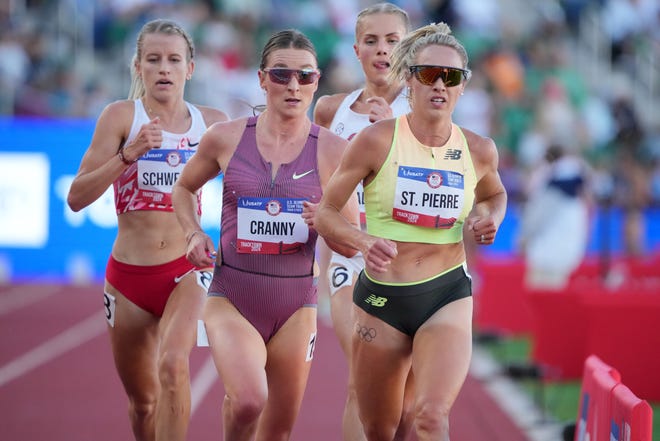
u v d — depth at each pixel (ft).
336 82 183.32
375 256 45.24
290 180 51.49
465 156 48.03
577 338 91.81
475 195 51.31
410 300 47.62
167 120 59.88
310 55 51.62
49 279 158.92
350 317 58.70
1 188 157.89
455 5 220.84
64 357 102.32
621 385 46.83
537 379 89.45
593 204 143.02
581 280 122.21
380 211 48.19
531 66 215.10
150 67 59.36
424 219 47.52
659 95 223.10
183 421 54.24
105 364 98.84
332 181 48.49
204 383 91.81
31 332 116.47
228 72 196.03
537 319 93.56
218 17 207.21
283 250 51.49
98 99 186.09
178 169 59.31
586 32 228.63
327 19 212.23
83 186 56.80
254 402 47.57
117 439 70.85
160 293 58.44
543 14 230.27
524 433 74.54
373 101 60.13
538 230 119.14
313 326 52.65
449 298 47.98
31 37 188.44
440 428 43.86
